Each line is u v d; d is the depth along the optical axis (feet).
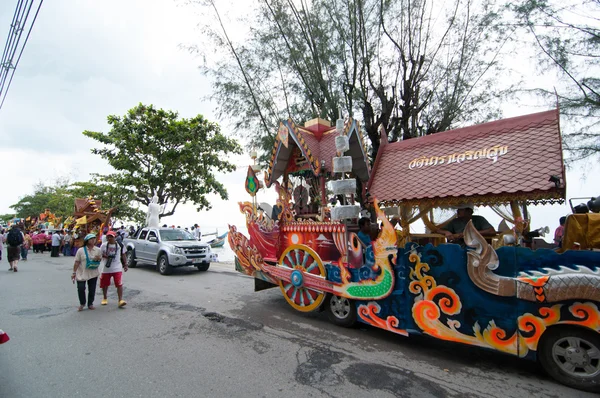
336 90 32.96
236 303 22.93
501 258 12.07
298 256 19.33
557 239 16.98
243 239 23.62
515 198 13.32
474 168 14.29
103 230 51.31
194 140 63.46
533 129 13.84
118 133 59.62
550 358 11.30
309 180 22.16
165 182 63.41
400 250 14.60
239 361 13.20
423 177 15.67
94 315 19.86
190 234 42.29
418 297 13.93
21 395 10.47
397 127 30.76
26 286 29.17
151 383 11.34
